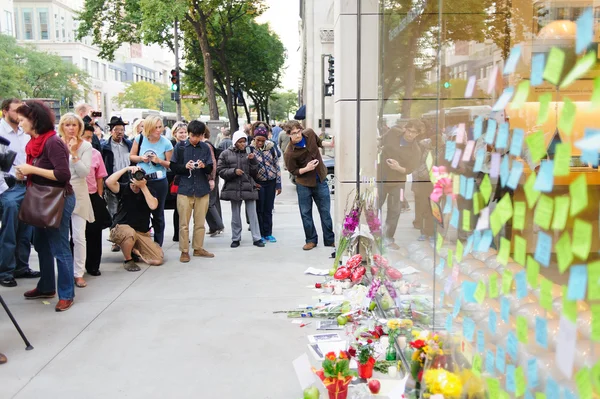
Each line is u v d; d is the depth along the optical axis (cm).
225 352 401
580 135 168
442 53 315
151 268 653
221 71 3528
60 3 8444
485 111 247
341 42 632
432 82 338
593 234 164
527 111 203
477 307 245
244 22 3338
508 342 216
